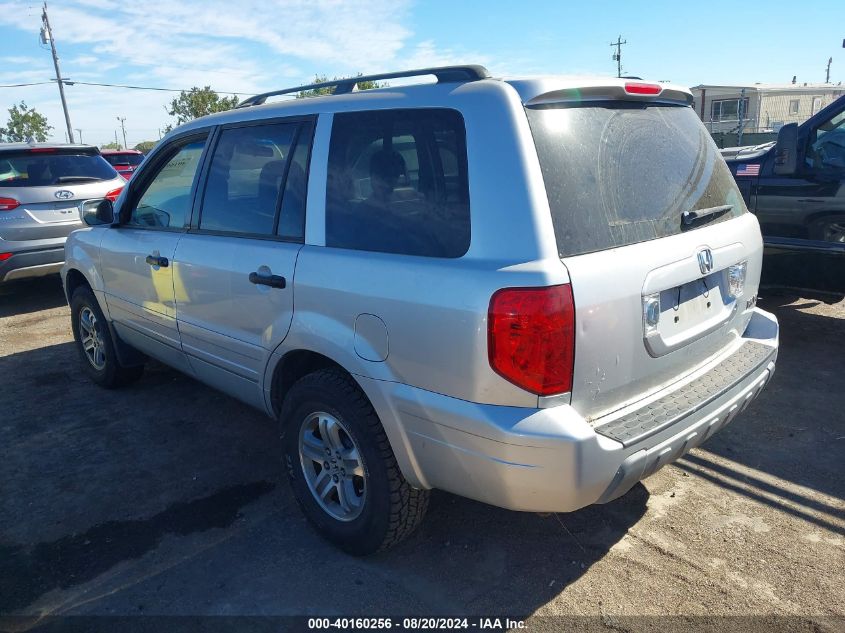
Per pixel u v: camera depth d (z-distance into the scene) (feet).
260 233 10.66
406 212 8.53
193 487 11.98
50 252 24.70
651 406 8.36
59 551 10.24
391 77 9.41
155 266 12.83
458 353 7.64
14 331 22.54
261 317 10.36
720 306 9.72
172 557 10.02
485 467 7.66
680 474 11.83
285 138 10.43
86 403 15.90
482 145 7.82
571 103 8.30
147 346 14.32
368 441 8.95
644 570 9.38
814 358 16.97
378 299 8.43
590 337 7.45
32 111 161.07
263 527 10.71
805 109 95.81
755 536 10.04
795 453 12.37
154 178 13.60
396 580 9.36
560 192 7.61
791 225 17.19
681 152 9.59
